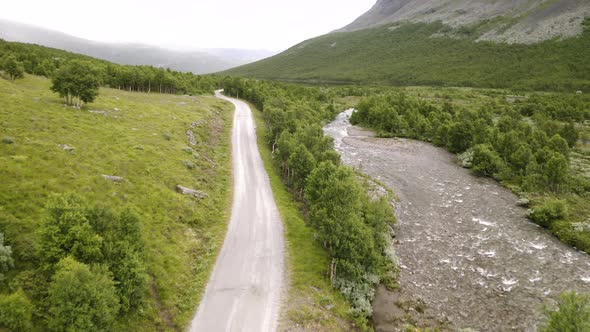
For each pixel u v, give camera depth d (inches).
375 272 1473.9
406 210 2188.7
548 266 1596.9
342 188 1524.4
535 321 1257.4
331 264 1437.0
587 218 2042.3
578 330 899.4
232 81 6161.4
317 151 2461.9
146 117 2930.6
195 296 1239.5
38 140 1716.3
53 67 4143.7
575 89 7032.5
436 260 1647.4
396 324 1250.0
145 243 1237.1
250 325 1126.4
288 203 2105.1
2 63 3262.8
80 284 864.3
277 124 3243.1
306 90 6973.4
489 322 1263.5
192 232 1603.1
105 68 4633.4
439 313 1310.3
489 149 3208.7
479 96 6919.3
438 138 4045.3
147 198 1640.0
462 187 2635.3
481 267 1594.5
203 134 3048.7
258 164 2723.9
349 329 1186.6
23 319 847.1
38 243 1003.3
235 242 1619.1
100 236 1048.8
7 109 2032.5
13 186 1255.5
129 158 1950.1
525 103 5698.8
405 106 5428.2
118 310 952.3
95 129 2213.3
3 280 927.7
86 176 1556.3
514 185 2647.6
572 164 3127.5
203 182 2128.4
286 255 1542.8
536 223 2048.5
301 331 1125.7
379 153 3543.3
